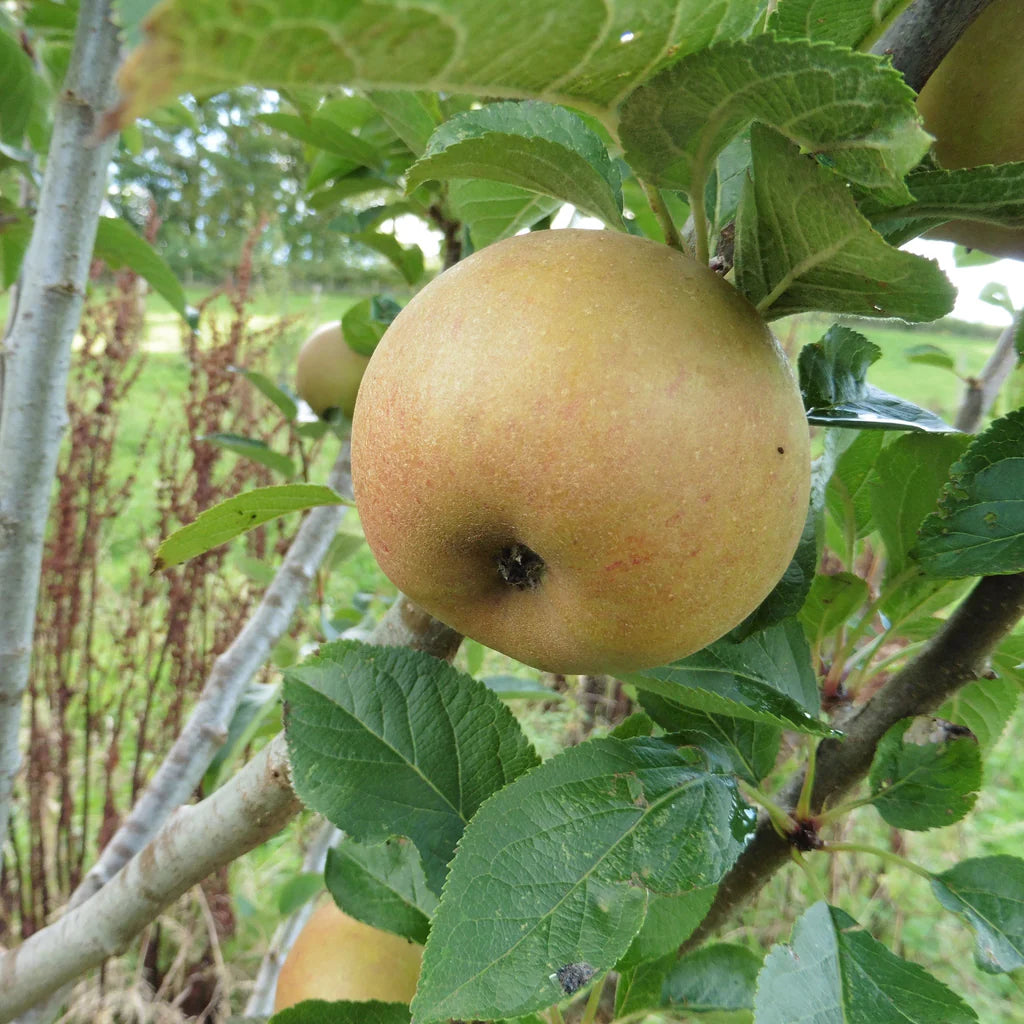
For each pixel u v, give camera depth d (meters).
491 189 0.20
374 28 0.08
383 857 0.19
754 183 0.12
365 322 0.33
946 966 0.50
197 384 0.56
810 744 0.17
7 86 0.32
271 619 0.32
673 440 0.11
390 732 0.16
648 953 0.14
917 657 0.17
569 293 0.11
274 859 0.54
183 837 0.19
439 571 0.13
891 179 0.10
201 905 0.49
